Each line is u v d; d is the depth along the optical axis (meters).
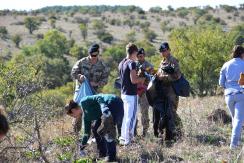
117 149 11.61
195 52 66.88
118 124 10.55
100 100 10.43
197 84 67.75
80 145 10.47
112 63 125.38
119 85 12.43
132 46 11.77
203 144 12.31
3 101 10.69
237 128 11.45
